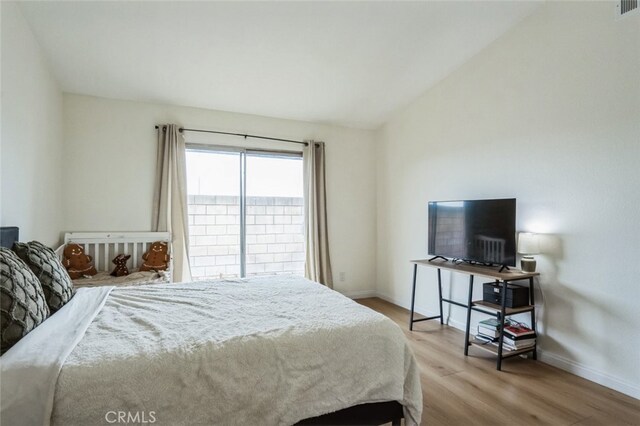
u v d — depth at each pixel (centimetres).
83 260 297
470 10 256
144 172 349
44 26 241
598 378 219
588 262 225
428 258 366
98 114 333
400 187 412
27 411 95
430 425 176
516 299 248
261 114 400
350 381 136
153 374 108
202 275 384
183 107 367
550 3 249
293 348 129
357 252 450
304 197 419
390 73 332
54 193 299
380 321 151
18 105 222
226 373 117
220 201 390
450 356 264
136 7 230
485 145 300
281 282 231
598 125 220
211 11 238
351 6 244
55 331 128
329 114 409
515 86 274
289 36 271
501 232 266
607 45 215
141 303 178
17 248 157
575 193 233
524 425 176
